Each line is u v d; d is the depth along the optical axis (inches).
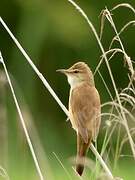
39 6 874.8
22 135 388.8
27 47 865.5
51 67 884.6
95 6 902.4
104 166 258.5
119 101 259.6
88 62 882.1
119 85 888.3
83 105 298.0
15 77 860.0
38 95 859.4
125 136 263.0
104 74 882.1
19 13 901.2
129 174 573.3
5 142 347.6
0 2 969.5
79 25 875.4
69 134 797.9
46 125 837.2
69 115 307.1
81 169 272.8
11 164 462.6
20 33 870.4
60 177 527.8
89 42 879.7
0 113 338.0
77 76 313.4
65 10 875.4
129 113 259.1
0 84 326.3
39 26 868.6
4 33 920.3
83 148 288.2
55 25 870.4
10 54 888.3
